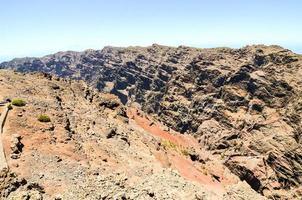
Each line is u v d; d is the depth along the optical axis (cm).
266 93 16275
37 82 7806
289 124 13625
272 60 18250
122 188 3478
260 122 14850
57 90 7838
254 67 18125
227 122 16388
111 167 4700
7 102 5725
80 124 6100
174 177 4688
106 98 8650
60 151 4622
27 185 3294
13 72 8369
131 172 4669
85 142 5334
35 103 6019
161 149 7088
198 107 18612
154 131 9038
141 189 3572
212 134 15925
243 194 5072
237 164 12406
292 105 14538
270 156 12244
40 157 4234
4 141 4372
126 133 6844
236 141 14612
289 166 11756
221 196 4850
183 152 8256
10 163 3903
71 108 6888
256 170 11869
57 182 3694
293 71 16638
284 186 11381
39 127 5056
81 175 4025
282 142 12762
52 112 5841
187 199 3956
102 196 3159
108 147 5575
